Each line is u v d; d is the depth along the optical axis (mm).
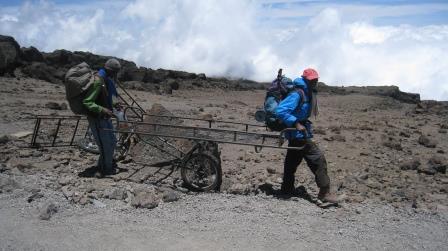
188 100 29625
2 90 23266
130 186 8281
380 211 7895
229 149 11758
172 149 9484
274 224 7078
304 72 7820
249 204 7781
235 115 20281
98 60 38125
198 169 8359
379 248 6496
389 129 17906
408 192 9031
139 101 24250
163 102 25219
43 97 22156
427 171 10625
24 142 11008
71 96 8312
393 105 39125
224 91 44031
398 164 11430
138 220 7051
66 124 13930
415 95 47219
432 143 14258
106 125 8719
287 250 6312
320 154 7879
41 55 33969
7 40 30531
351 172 10414
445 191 9328
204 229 6832
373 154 12336
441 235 7039
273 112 7750
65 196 7629
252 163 10578
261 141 8727
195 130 8383
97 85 8352
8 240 6250
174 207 7547
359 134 15680
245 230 6840
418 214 7891
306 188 8898
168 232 6703
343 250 6391
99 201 7594
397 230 7129
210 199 7918
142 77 39656
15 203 7355
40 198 7520
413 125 20422
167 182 8648
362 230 7043
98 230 6672
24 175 8523
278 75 7938
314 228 7020
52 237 6398
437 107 29422
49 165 9273
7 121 13859
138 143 9781
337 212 7672
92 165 9500
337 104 36969
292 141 7883
